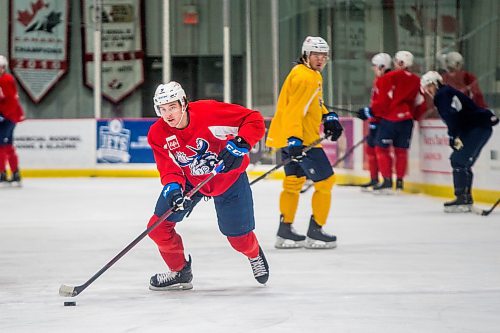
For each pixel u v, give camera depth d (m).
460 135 19.64
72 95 37.16
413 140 24.75
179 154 10.17
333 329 8.76
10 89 27.25
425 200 22.84
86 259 13.96
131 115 37.28
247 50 34.75
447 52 26.58
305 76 13.96
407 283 11.40
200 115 10.02
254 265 11.20
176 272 11.07
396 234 16.36
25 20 36.62
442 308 9.76
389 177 24.50
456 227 17.27
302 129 14.31
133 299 10.53
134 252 14.59
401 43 29.22
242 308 9.86
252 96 35.34
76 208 21.72
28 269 13.06
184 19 36.59
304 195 24.83
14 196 24.94
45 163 32.12
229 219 10.68
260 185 28.09
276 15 33.47
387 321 9.11
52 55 36.88
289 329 8.79
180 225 17.95
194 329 8.84
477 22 25.14
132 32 36.91
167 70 34.22
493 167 21.14
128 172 32.06
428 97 24.25
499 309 9.70
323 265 12.98
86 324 9.15
